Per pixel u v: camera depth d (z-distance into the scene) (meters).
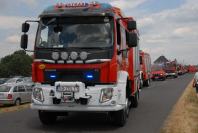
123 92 12.84
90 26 12.29
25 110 18.89
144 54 38.53
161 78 62.28
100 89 11.92
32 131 12.39
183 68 112.25
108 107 11.95
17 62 113.25
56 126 13.45
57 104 12.06
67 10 12.42
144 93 30.66
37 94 12.29
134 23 12.67
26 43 12.70
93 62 12.02
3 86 29.47
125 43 14.04
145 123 14.18
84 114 16.50
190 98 23.59
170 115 16.16
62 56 12.14
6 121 14.73
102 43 12.12
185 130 12.30
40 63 12.34
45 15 12.45
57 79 12.23
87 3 12.64
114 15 12.33
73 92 11.88
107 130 12.66
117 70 12.32
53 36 12.36
